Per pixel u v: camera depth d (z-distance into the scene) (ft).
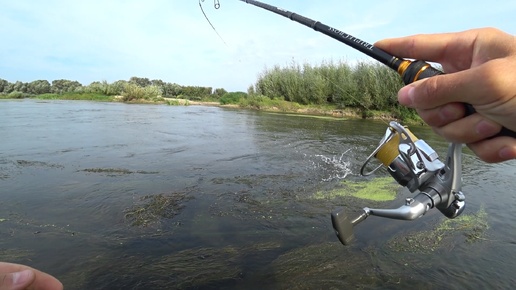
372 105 62.64
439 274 10.96
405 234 13.44
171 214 14.75
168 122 45.32
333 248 12.30
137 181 18.89
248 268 10.98
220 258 11.48
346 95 66.08
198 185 18.66
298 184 19.48
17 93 99.55
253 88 93.15
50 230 12.89
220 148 28.73
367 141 34.40
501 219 15.20
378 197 17.65
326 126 46.14
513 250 12.48
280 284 10.24
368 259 11.67
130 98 93.97
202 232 13.26
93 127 37.35
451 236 13.39
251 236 13.08
